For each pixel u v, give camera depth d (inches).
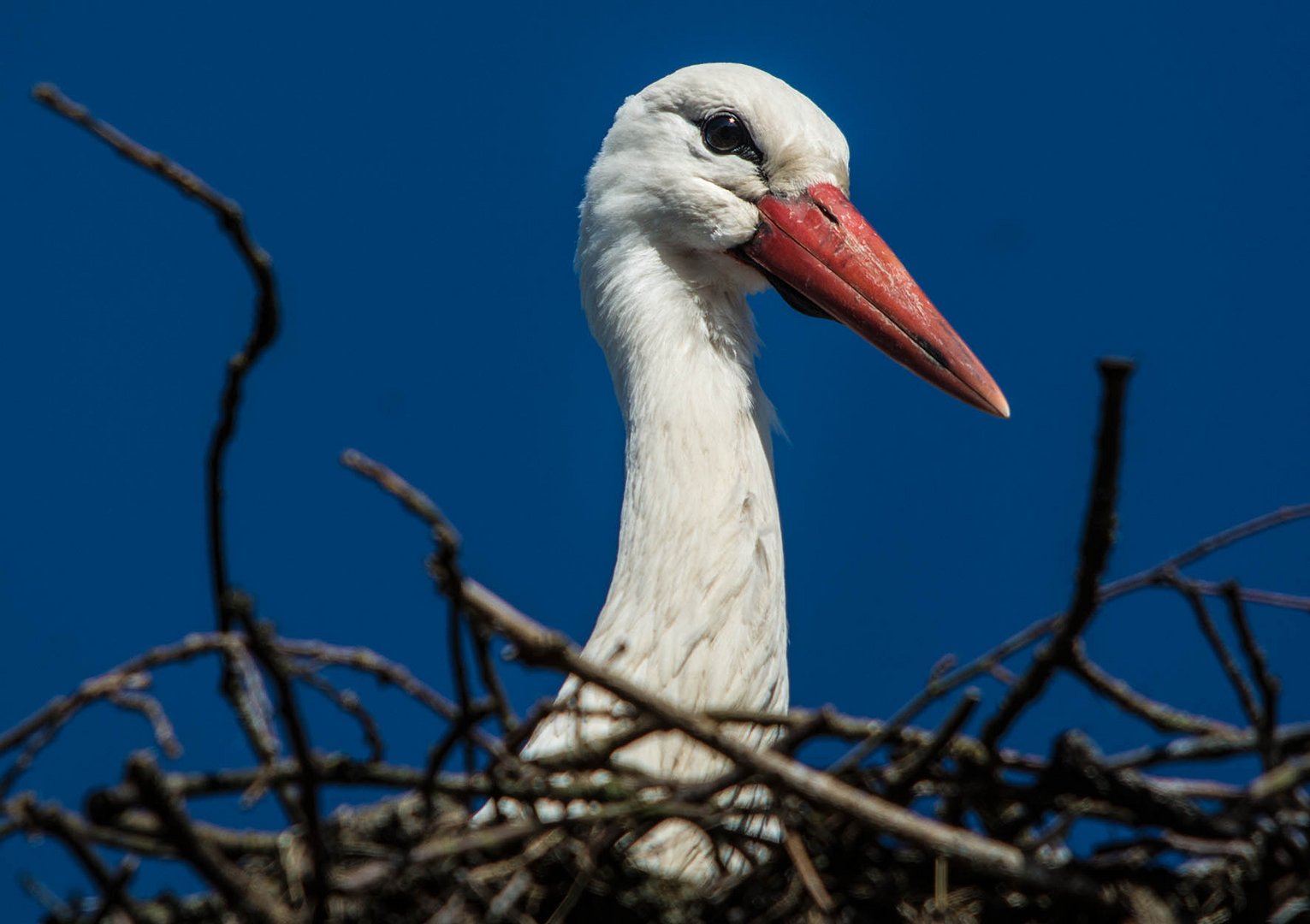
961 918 284.7
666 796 289.7
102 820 264.7
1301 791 278.8
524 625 263.1
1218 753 278.2
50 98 258.2
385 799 311.6
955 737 285.4
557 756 286.5
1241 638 267.7
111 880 255.3
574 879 289.7
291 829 279.7
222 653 285.7
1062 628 262.8
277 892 285.1
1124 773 277.9
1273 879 274.1
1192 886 282.7
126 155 260.1
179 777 271.9
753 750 265.0
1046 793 282.2
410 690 293.1
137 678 283.6
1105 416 240.1
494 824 301.3
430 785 277.3
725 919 291.7
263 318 270.5
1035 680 269.1
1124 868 281.7
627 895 292.2
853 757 286.5
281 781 274.5
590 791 281.0
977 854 265.6
